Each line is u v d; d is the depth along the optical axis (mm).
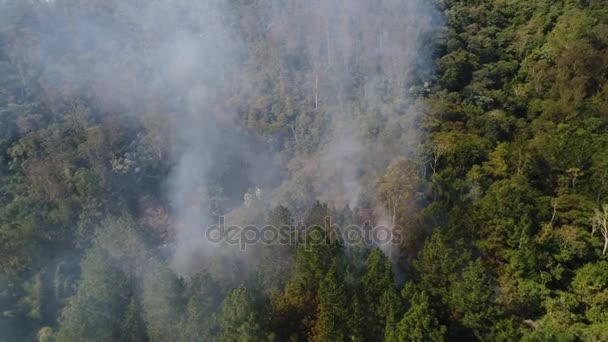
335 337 46469
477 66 94188
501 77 92750
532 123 78625
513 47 99312
